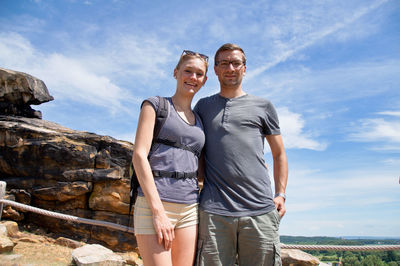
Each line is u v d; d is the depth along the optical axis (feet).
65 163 26.45
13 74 33.73
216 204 9.12
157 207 7.79
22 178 26.91
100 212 25.77
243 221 8.98
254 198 9.26
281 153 10.63
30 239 20.49
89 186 25.86
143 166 8.04
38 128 29.37
